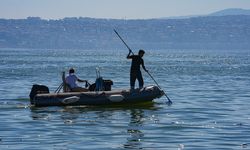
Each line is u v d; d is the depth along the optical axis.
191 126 29.88
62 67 107.06
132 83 38.50
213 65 127.38
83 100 37.41
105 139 26.12
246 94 48.94
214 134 27.48
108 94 37.81
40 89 38.75
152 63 142.00
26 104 39.53
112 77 75.06
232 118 32.91
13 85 57.81
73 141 25.59
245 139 26.19
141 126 29.88
